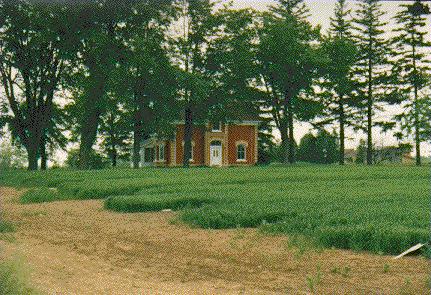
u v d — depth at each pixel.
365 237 10.36
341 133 63.16
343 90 58.16
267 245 10.79
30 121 46.00
